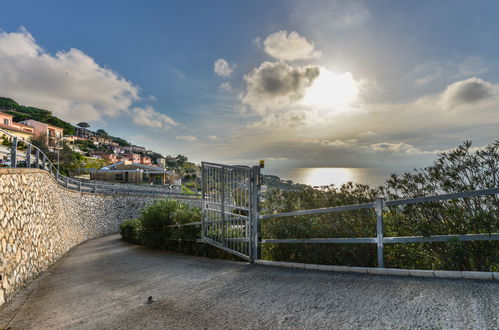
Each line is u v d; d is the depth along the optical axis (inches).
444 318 92.0
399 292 118.6
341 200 191.6
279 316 112.7
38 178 402.3
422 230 138.5
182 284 187.0
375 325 94.6
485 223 124.7
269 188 241.1
